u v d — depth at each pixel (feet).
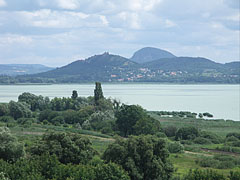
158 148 164.14
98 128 376.07
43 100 555.69
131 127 350.43
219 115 576.20
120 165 152.25
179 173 179.42
